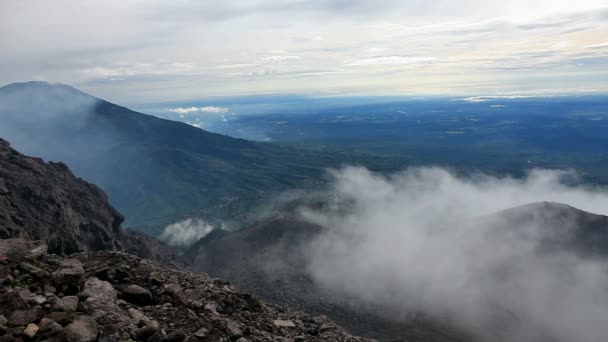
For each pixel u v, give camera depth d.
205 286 19.02
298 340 16.45
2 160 80.06
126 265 18.41
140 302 14.22
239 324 15.09
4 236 53.34
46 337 9.37
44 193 72.75
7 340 8.95
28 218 63.34
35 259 14.50
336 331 19.31
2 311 10.20
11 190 68.12
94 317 10.98
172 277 18.83
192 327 12.95
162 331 11.30
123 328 10.91
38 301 11.14
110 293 13.42
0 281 11.97
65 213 73.25
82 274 14.38
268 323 17.30
